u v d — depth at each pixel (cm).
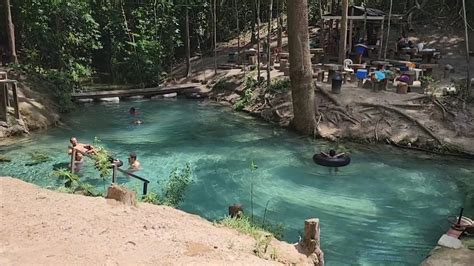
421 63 1956
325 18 2164
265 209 920
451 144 1295
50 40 2205
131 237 554
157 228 594
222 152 1294
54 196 673
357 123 1436
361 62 2006
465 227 805
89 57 2488
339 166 1170
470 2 2436
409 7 2573
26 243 509
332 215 901
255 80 1927
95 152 1059
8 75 1717
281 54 2164
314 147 1348
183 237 577
